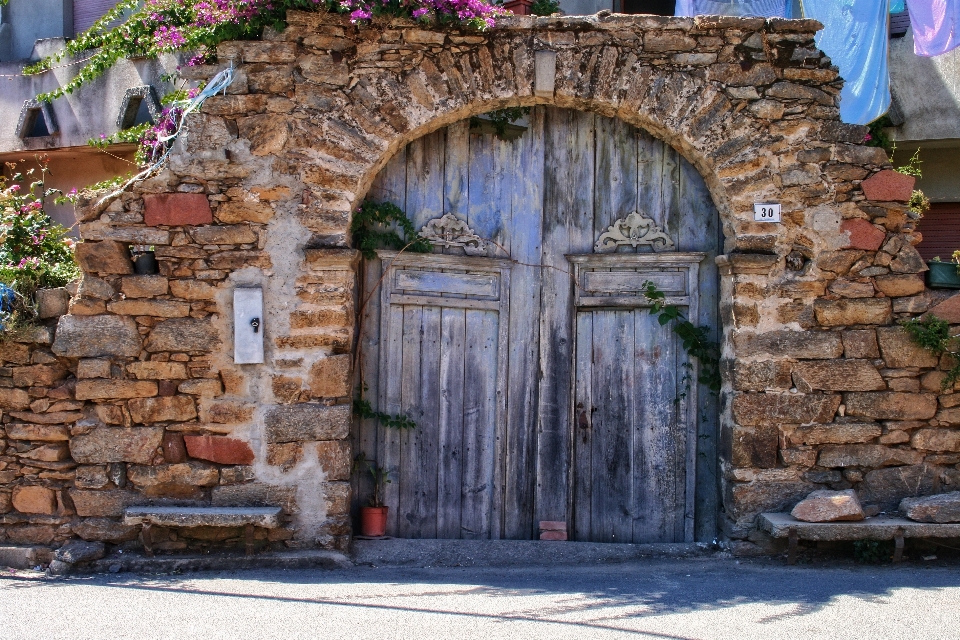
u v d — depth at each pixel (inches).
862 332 229.1
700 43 230.7
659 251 242.5
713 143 230.4
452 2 224.2
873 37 285.7
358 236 237.0
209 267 222.4
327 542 221.5
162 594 188.5
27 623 164.7
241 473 220.7
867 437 227.9
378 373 238.1
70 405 218.8
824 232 230.2
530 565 222.4
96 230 220.5
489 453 242.2
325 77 224.8
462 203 243.0
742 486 227.8
